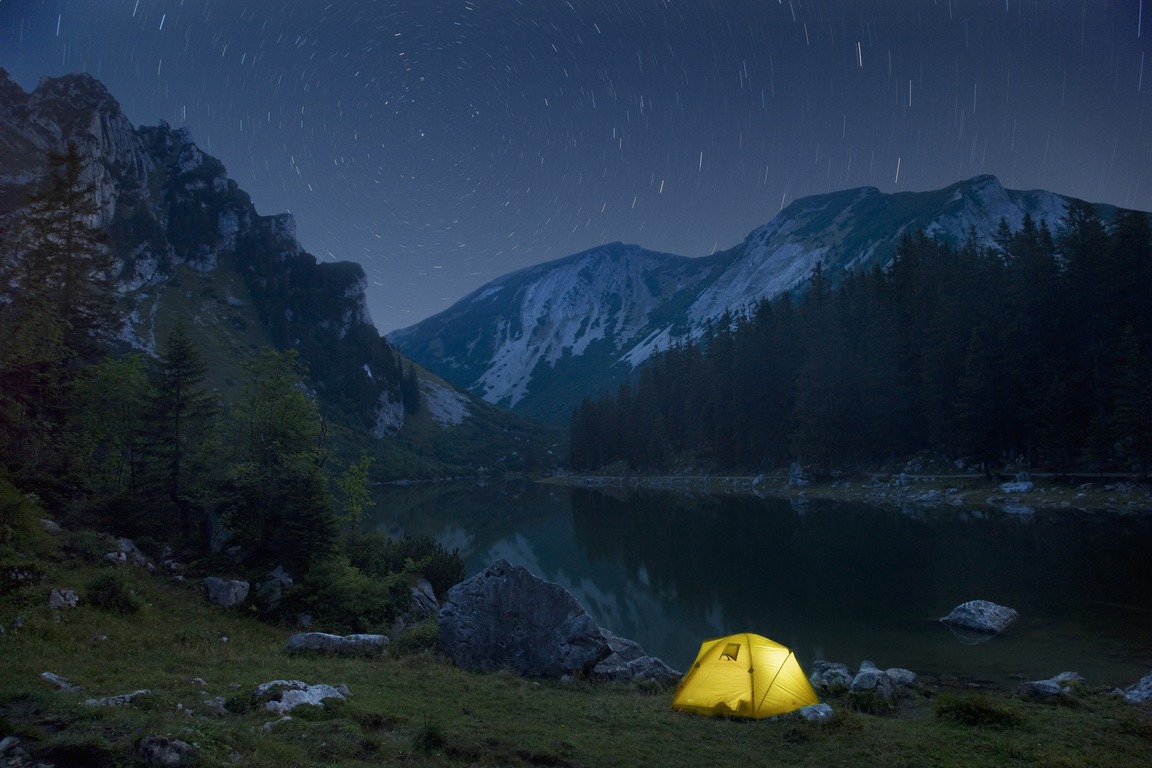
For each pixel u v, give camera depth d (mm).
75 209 47938
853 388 98812
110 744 9562
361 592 32688
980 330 80625
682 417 158125
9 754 9211
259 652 21000
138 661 16906
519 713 15391
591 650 20906
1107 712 16016
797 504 86312
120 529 33781
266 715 12438
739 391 123938
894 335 94750
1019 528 53125
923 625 30203
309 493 34719
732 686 16406
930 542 51094
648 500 113062
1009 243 90438
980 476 78562
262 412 39188
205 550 35156
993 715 15375
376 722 13164
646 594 43062
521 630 21359
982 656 24766
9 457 31844
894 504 76125
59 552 25906
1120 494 58594
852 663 25406
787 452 117312
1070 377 71688
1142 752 13258
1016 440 79062
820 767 12633
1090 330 72188
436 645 22375
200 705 12633
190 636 21812
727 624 34094
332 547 34719
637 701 17719
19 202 72938
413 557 43438
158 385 38844
